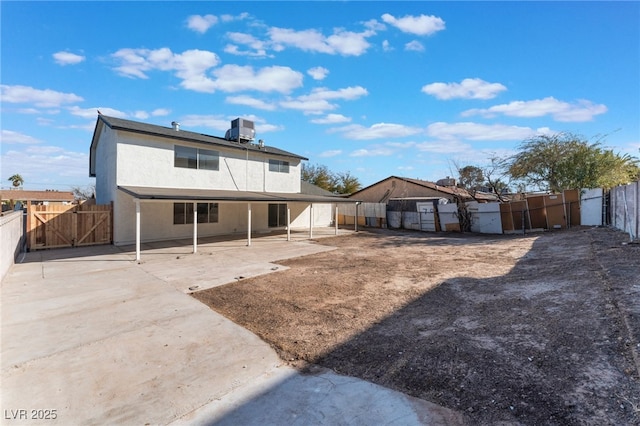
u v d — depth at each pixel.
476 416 2.78
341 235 18.92
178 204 16.23
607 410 2.64
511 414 2.75
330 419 2.87
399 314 5.66
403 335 4.71
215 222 17.81
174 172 15.63
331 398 3.20
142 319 5.57
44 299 6.65
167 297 6.86
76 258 11.18
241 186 18.66
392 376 3.57
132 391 3.39
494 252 11.74
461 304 5.99
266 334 4.93
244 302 6.55
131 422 2.88
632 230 10.70
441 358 3.89
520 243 13.58
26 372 3.78
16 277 8.52
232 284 7.95
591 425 2.51
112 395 3.32
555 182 20.92
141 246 13.91
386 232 20.77
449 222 20.70
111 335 4.88
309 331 5.03
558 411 2.71
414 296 6.71
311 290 7.38
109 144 15.13
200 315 5.79
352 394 3.25
